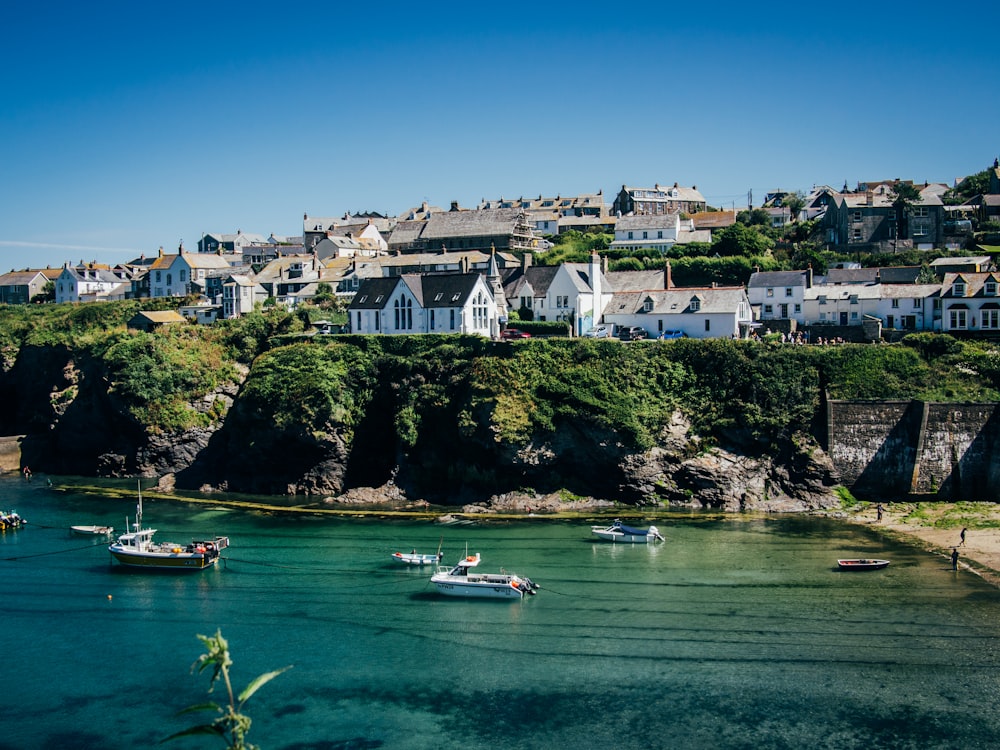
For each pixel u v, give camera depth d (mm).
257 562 89750
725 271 166625
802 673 63594
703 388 116125
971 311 127750
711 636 69750
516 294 152250
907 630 70125
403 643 69875
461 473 113188
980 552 87812
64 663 67562
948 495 108688
